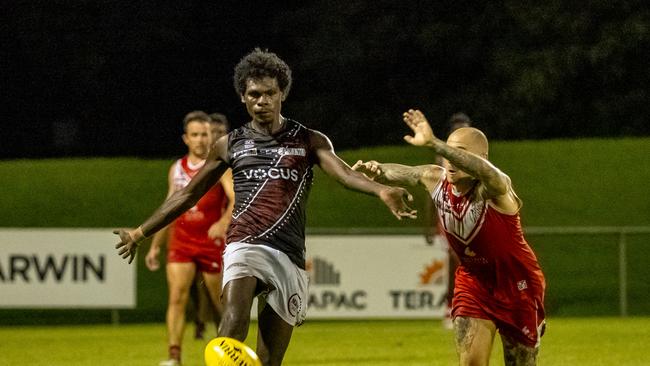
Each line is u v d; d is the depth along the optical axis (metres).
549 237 49.12
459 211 15.67
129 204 50.53
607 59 57.72
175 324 25.80
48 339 35.19
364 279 37.69
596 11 57.59
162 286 46.44
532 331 16.16
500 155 53.59
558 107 58.66
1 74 66.19
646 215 50.28
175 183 25.75
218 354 13.33
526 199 51.19
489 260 15.76
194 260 25.91
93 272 37.72
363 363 26.80
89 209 50.28
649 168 52.69
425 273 37.69
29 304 37.66
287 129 15.43
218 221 25.64
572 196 51.28
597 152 53.69
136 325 43.19
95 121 67.06
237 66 15.49
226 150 15.59
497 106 58.66
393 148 52.25
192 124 25.58
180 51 65.69
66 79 66.31
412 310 37.72
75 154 67.12
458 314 16.19
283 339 15.28
